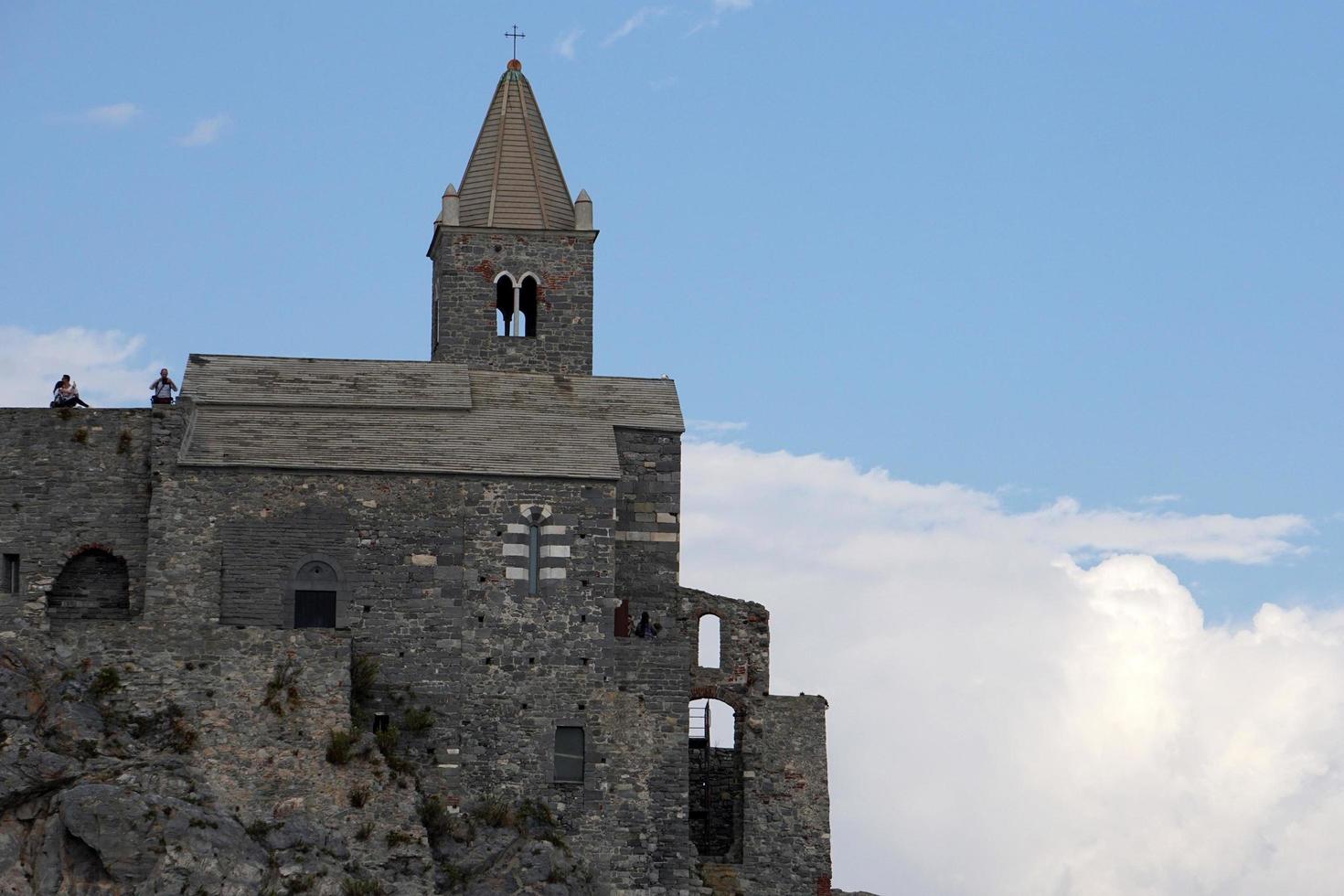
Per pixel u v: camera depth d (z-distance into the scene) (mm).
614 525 110500
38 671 103875
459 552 108750
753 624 116938
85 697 103250
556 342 119250
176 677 104000
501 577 108812
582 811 107625
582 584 109188
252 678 104312
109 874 98625
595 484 110125
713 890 112938
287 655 104812
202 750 102938
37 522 108062
